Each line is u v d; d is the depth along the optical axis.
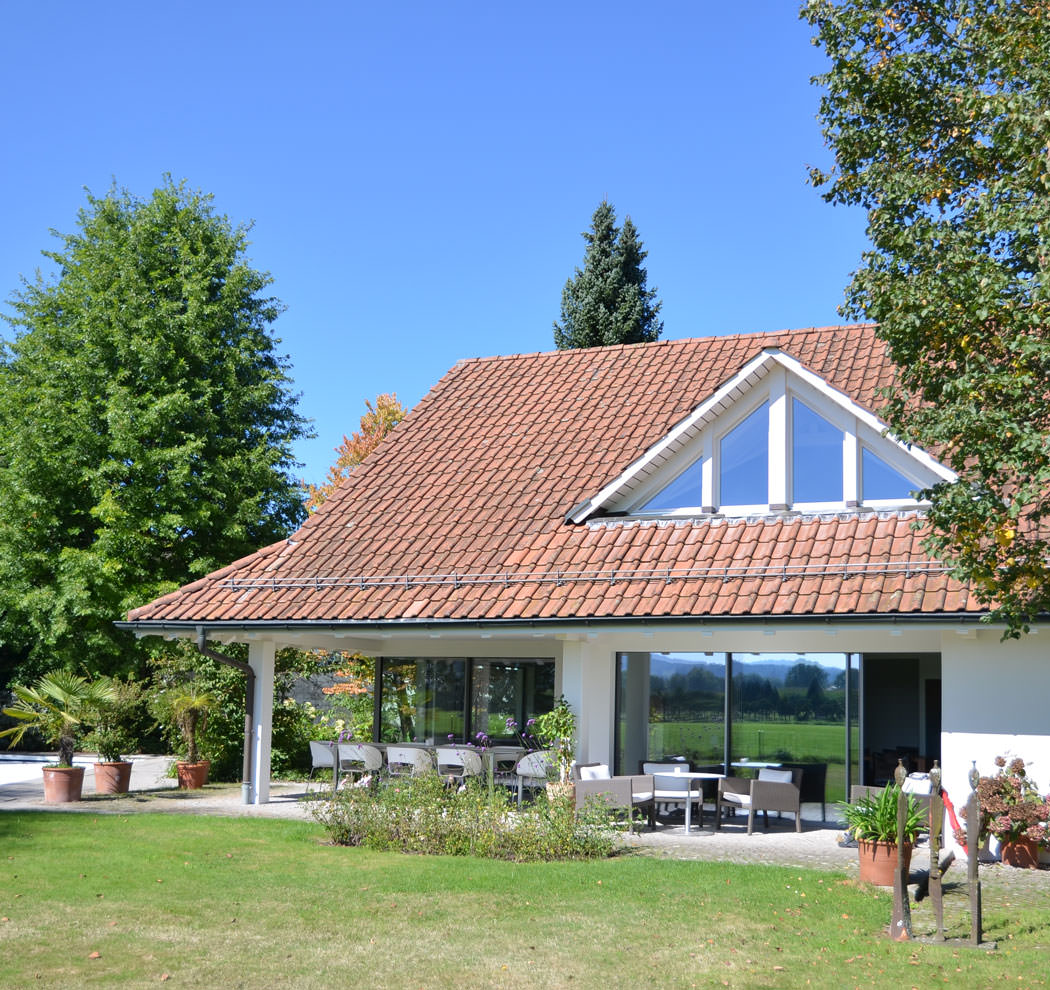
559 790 16.05
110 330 31.23
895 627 14.55
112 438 30.45
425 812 14.35
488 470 21.22
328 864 12.98
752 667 17.73
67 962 8.49
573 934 9.69
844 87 11.48
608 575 17.06
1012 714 14.39
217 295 34.16
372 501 21.34
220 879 11.87
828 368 19.78
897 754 16.70
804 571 15.89
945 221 10.82
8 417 31.59
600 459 20.28
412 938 9.48
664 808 18.12
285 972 8.39
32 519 30.17
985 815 13.80
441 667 21.52
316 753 19.94
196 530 31.44
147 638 28.59
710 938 9.62
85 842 14.26
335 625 17.62
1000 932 10.08
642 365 23.38
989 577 10.22
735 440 18.53
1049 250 9.47
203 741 24.19
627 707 18.39
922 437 10.52
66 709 19.61
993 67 10.88
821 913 10.70
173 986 7.97
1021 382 9.56
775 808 16.17
